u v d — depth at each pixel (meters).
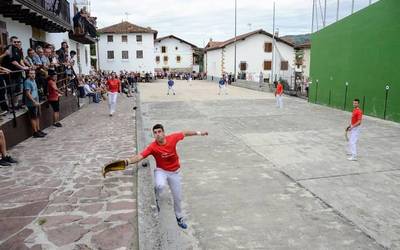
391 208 5.98
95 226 4.79
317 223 5.40
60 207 5.37
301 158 9.15
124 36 58.75
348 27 19.17
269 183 7.21
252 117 16.58
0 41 11.89
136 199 5.73
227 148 10.25
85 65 30.20
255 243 4.79
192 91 34.09
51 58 13.53
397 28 15.30
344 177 7.60
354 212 5.80
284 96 28.12
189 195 6.54
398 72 15.34
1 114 9.01
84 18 24.03
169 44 72.06
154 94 30.44
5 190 6.03
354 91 18.70
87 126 12.24
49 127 11.97
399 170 8.11
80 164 7.57
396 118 15.50
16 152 8.47
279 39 52.84
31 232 4.60
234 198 6.39
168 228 5.20
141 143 9.52
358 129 8.89
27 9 11.54
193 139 11.51
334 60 20.69
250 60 53.47
